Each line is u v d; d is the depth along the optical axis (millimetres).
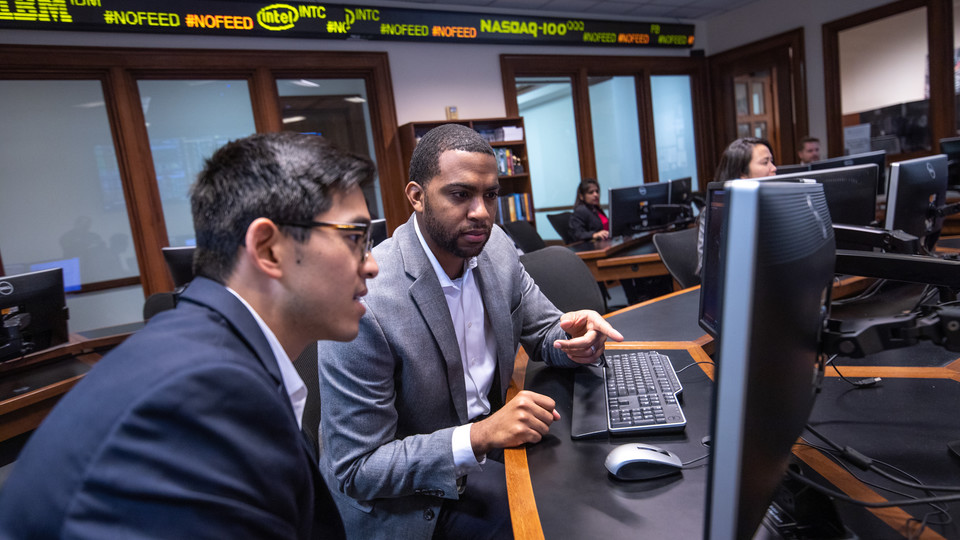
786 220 483
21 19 3488
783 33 6004
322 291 629
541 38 5543
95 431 469
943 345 621
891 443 863
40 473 472
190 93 4305
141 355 517
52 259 3932
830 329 662
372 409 1009
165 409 470
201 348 531
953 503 702
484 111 5445
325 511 740
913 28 5516
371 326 1020
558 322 1387
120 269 4141
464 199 1087
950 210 1792
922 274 787
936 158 1769
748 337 438
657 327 1609
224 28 4129
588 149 6094
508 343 1277
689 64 6648
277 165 602
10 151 3770
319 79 4812
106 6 3711
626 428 964
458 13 5078
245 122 4531
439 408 1133
